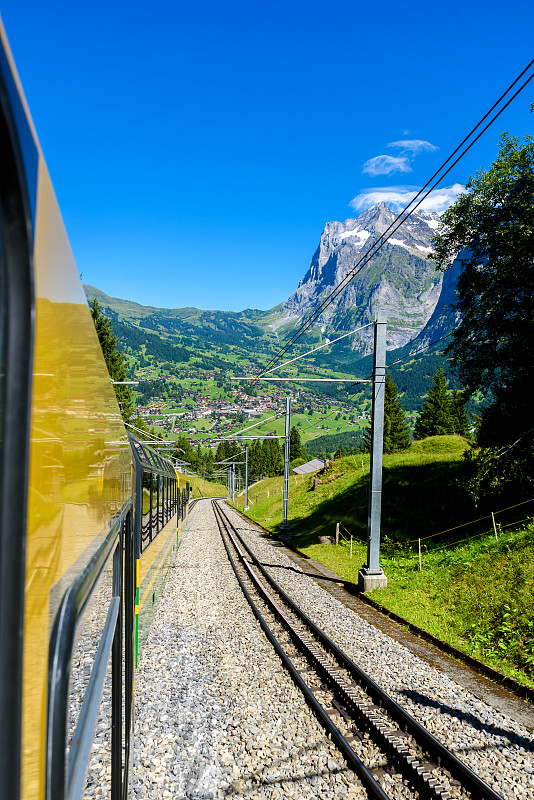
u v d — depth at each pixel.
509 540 14.33
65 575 1.40
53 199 1.27
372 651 9.95
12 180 0.89
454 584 13.66
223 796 5.39
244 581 16.23
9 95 0.83
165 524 14.19
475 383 20.36
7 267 0.93
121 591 3.37
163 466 14.41
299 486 44.81
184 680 8.28
